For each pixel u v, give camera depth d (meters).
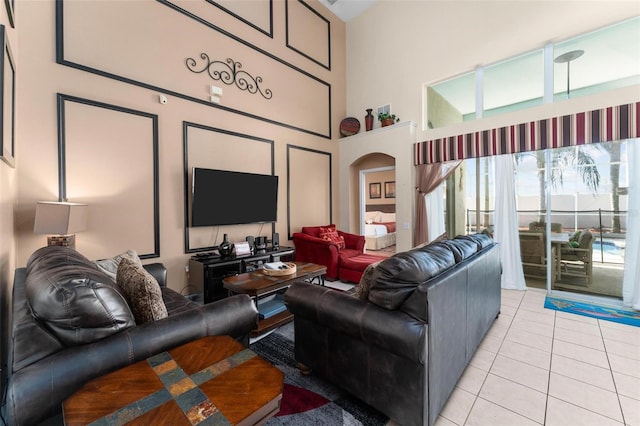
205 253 3.60
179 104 3.39
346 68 5.93
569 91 3.64
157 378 0.97
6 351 1.81
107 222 2.85
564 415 1.58
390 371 1.46
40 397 0.91
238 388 0.93
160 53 3.23
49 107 2.53
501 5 3.98
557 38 3.56
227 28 3.87
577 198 3.55
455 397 1.74
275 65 4.52
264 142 4.35
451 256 1.81
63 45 2.60
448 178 4.59
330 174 5.54
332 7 5.46
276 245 4.21
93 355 1.03
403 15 5.00
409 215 4.74
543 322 2.79
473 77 4.48
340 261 4.30
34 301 1.03
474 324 2.06
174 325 1.26
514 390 1.80
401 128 4.81
